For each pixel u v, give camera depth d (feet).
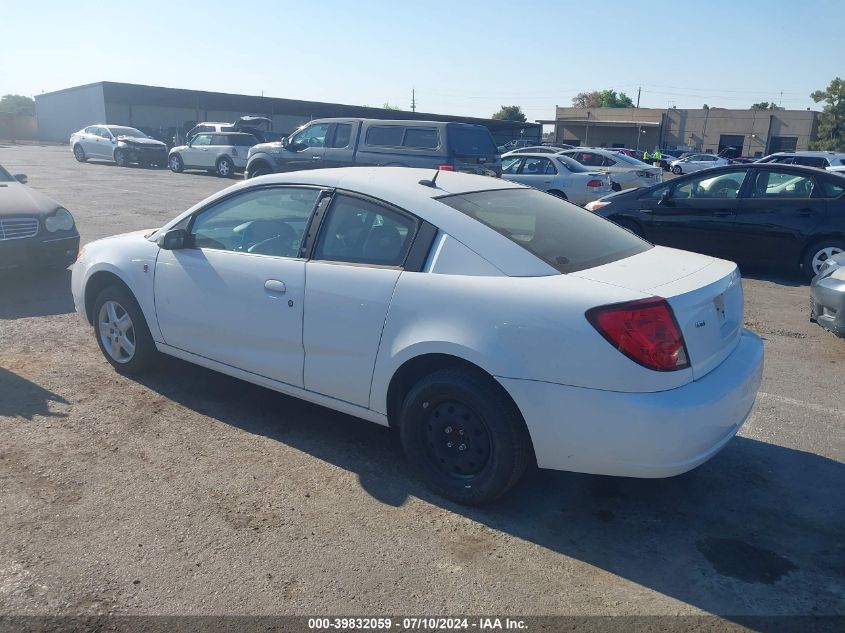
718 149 209.05
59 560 10.15
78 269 17.56
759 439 14.80
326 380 13.11
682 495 12.51
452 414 11.73
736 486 12.85
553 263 11.48
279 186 14.30
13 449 13.32
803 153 76.02
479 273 11.48
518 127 205.36
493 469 11.40
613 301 10.38
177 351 15.74
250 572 10.02
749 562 10.62
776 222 30.53
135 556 10.30
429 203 12.40
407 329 11.78
